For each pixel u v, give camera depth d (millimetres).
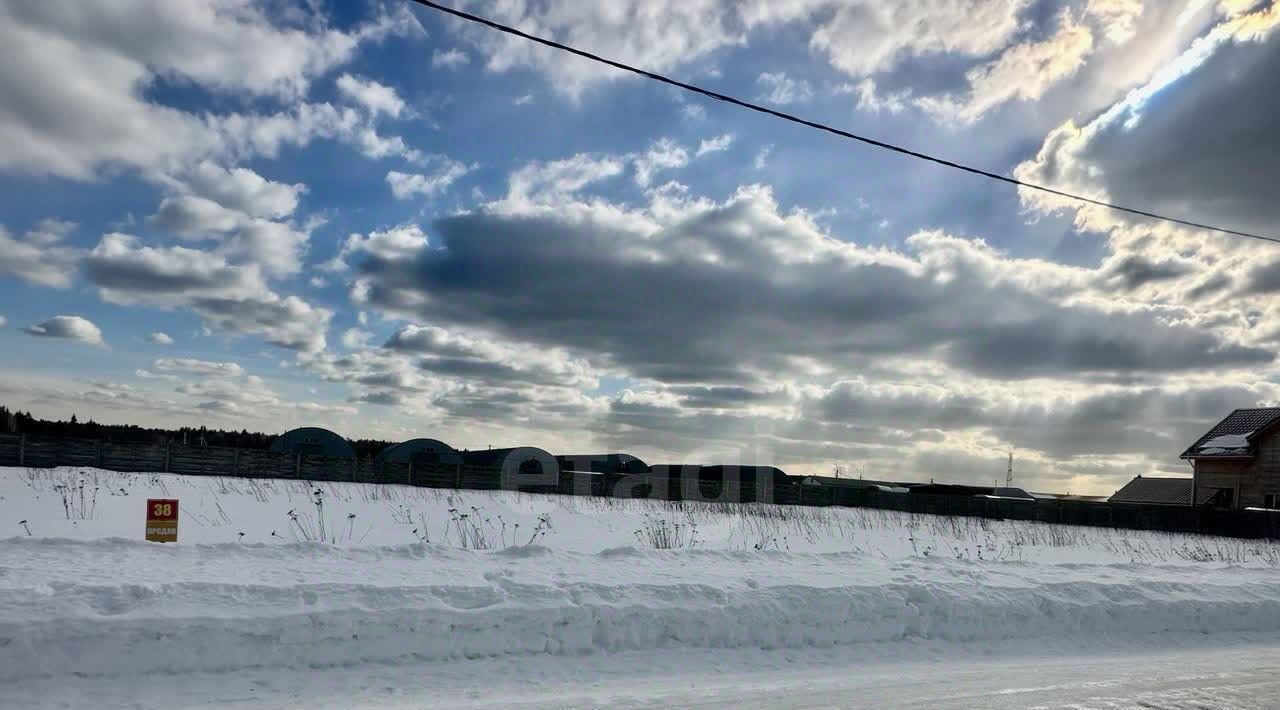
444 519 21641
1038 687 7926
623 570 10852
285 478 36188
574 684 7504
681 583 9898
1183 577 13945
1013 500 41094
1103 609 11258
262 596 7965
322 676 7258
